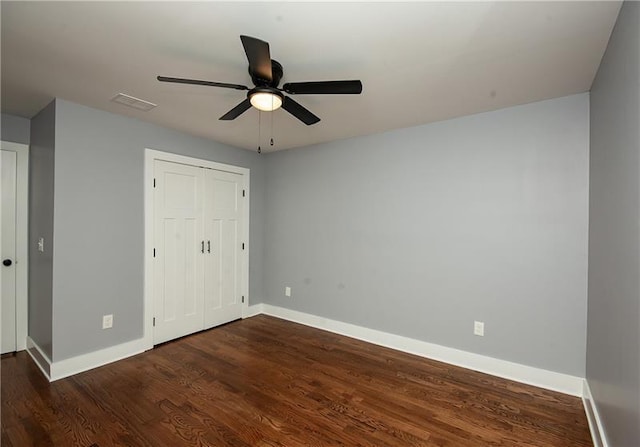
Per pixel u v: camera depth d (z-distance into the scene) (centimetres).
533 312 246
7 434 182
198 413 204
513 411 210
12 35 166
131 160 293
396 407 213
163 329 321
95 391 229
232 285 396
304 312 391
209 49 180
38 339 273
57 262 247
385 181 326
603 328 176
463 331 277
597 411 184
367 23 154
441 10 144
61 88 230
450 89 226
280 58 186
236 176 400
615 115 155
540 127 245
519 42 169
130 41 173
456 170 283
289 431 188
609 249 166
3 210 285
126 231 290
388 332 321
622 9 140
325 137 351
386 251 324
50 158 254
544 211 242
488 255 266
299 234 399
